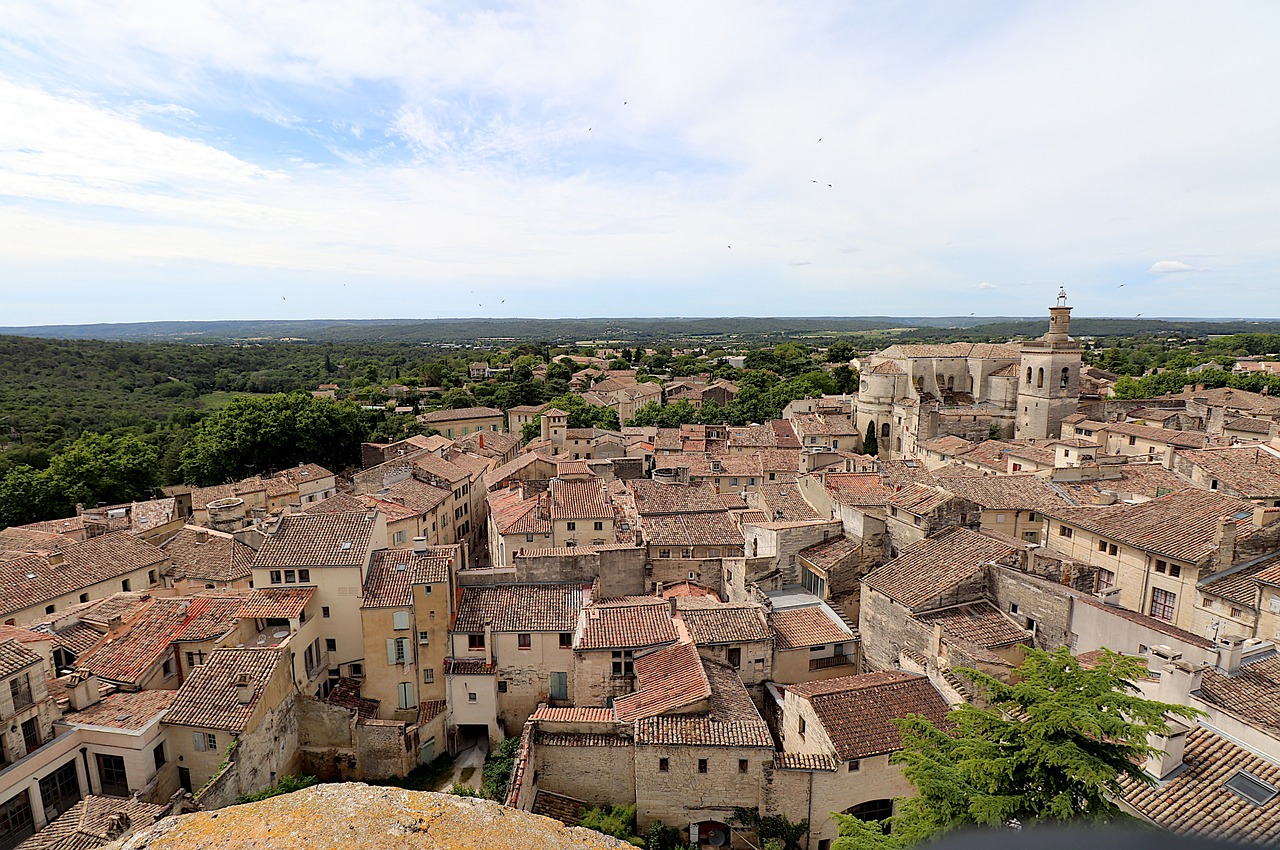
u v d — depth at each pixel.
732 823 36.34
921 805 21.75
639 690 41.50
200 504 87.06
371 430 154.75
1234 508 44.81
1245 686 29.33
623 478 101.62
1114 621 35.69
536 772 39.62
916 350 135.88
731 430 125.56
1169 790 24.00
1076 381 116.31
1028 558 43.22
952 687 37.28
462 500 93.62
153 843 7.83
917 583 44.34
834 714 36.53
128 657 44.03
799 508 68.00
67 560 59.41
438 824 8.02
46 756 36.78
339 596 49.59
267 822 8.00
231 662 42.56
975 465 96.12
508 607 50.62
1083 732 21.02
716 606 47.34
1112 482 69.44
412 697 49.84
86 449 102.31
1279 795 23.02
